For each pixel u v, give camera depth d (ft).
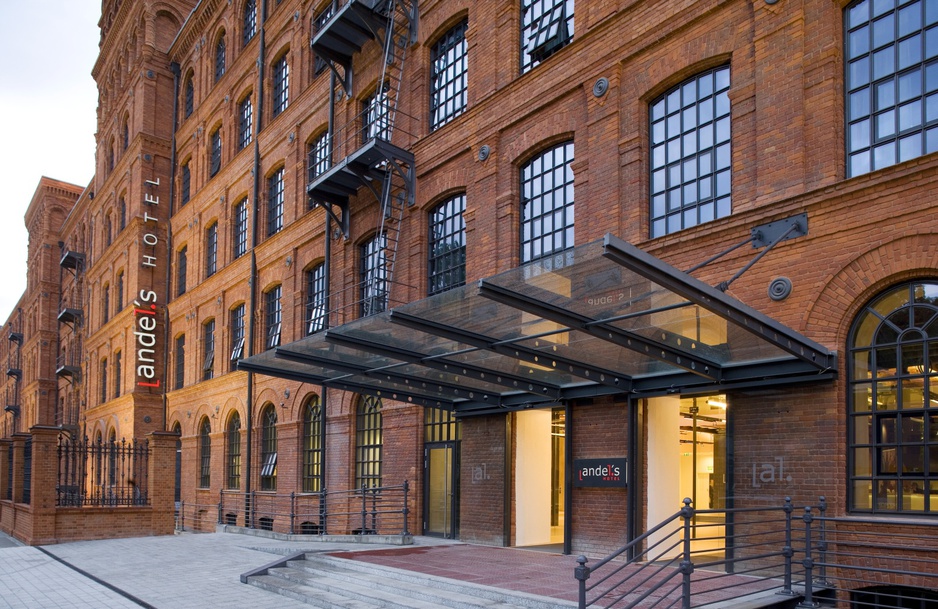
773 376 31.86
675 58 38.83
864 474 29.35
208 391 90.99
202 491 90.07
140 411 106.52
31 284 205.36
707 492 42.34
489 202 49.47
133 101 119.65
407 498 54.19
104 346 131.23
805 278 31.65
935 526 26.37
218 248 92.22
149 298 109.19
